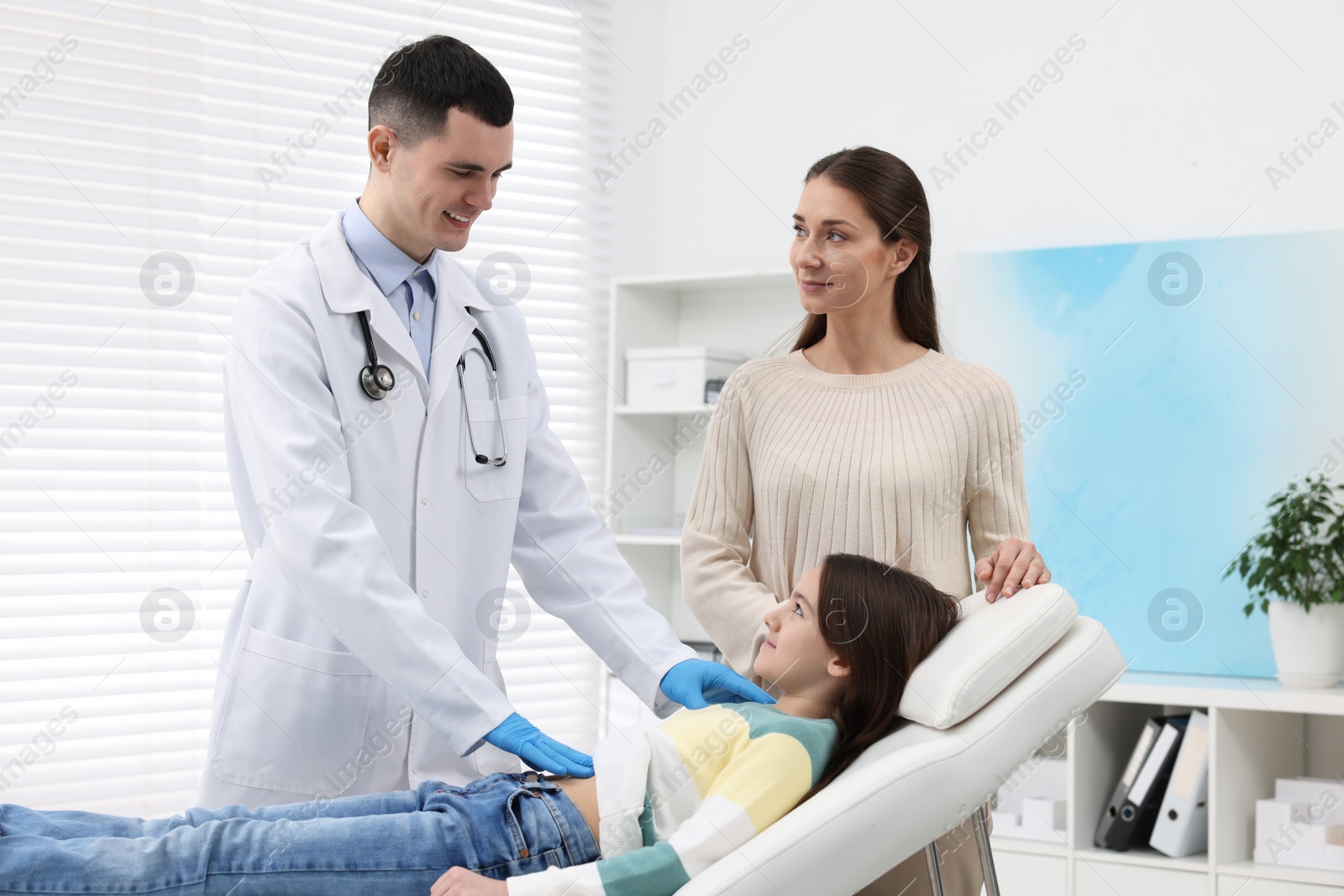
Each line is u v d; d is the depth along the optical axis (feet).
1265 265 8.58
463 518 5.08
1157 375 8.93
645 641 5.12
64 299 9.02
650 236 11.89
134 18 9.31
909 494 4.82
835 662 4.68
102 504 9.10
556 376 11.38
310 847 4.21
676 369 10.65
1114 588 8.96
